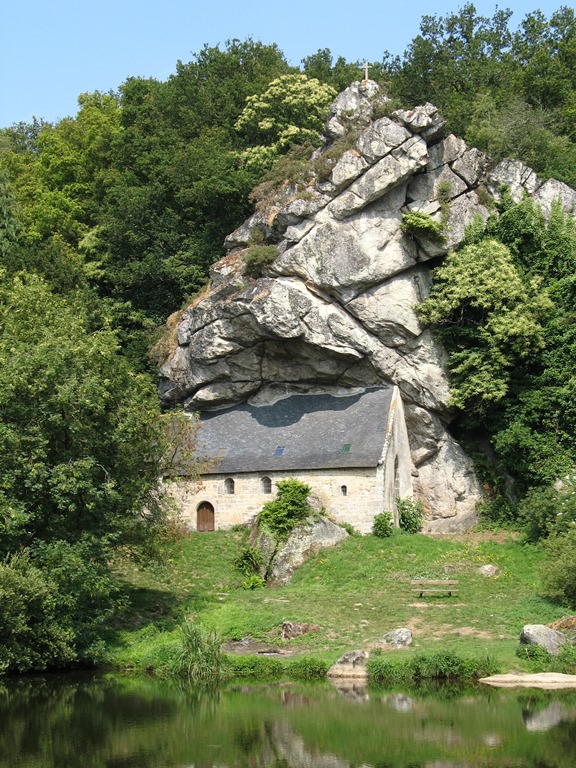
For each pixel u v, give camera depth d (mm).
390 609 35938
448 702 26688
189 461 41969
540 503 43000
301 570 42094
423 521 48312
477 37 69875
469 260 48844
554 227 50469
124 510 34375
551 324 47938
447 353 49469
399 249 48625
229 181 59125
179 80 70500
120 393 34938
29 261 55219
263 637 33719
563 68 65938
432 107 49000
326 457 46125
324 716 25609
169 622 35156
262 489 46844
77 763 22078
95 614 32219
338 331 48219
